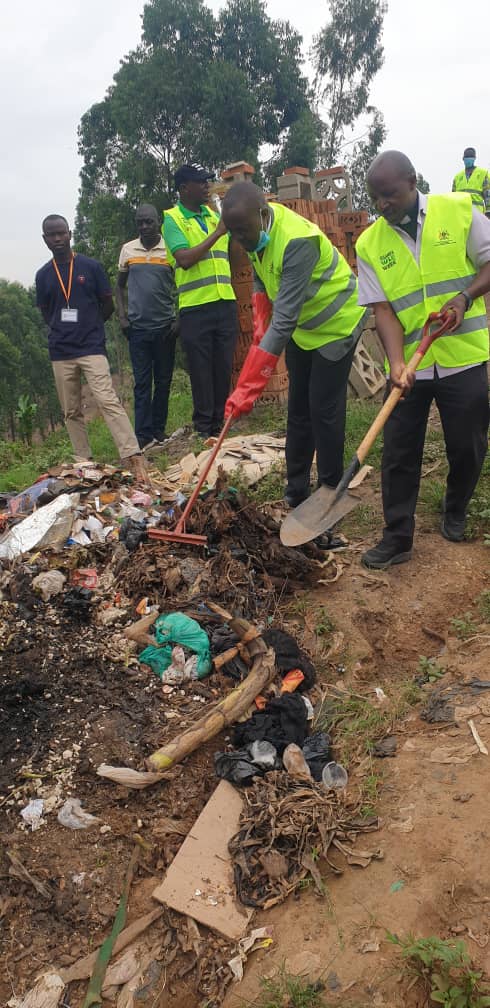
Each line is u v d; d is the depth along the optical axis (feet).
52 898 7.85
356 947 6.89
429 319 11.97
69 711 10.21
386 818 8.36
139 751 9.56
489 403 12.96
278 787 8.84
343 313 13.44
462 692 10.31
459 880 7.32
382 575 13.53
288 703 9.96
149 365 24.02
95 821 8.68
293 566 13.29
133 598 12.53
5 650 11.24
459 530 14.61
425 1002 6.40
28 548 13.55
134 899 7.89
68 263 19.70
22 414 33.65
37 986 7.09
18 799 8.96
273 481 18.13
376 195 11.59
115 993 7.04
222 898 7.74
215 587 12.36
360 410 24.12
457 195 12.10
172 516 14.40
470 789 8.41
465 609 12.74
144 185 77.00
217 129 75.97
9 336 151.53
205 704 10.30
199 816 8.55
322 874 7.89
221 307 21.57
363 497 17.16
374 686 11.03
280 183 28.58
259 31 77.92
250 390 13.03
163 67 73.92
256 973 6.92
